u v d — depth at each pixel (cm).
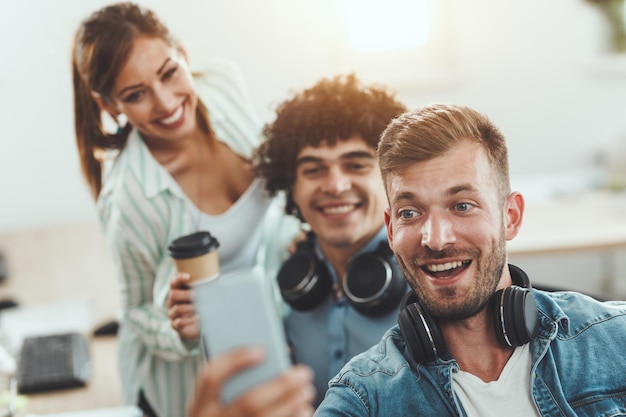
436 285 92
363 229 138
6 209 305
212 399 68
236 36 291
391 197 94
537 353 95
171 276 162
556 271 327
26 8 286
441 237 90
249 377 70
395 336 103
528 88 309
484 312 95
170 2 285
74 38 152
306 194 139
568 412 92
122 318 177
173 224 161
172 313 141
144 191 158
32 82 294
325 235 139
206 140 165
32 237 297
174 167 164
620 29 301
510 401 94
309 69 297
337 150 134
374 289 133
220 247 166
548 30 304
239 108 179
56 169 304
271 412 67
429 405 96
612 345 96
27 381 197
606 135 313
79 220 310
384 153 94
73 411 185
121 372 179
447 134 91
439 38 303
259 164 150
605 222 258
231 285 71
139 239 162
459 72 304
